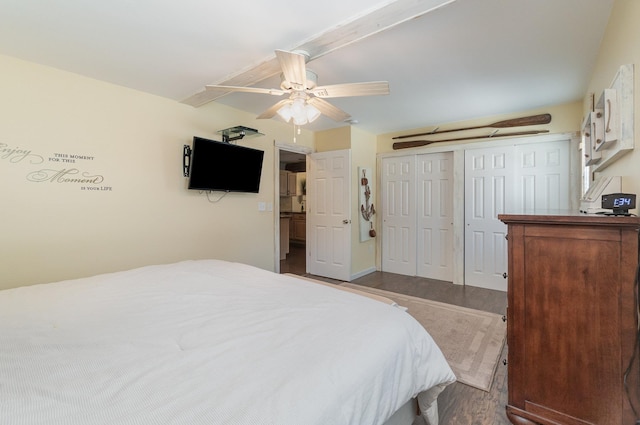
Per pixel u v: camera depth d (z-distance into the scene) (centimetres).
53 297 148
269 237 397
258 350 100
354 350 103
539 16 177
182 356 96
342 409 83
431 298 355
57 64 227
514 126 368
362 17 167
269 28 181
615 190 159
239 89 202
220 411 71
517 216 143
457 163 414
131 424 67
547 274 139
